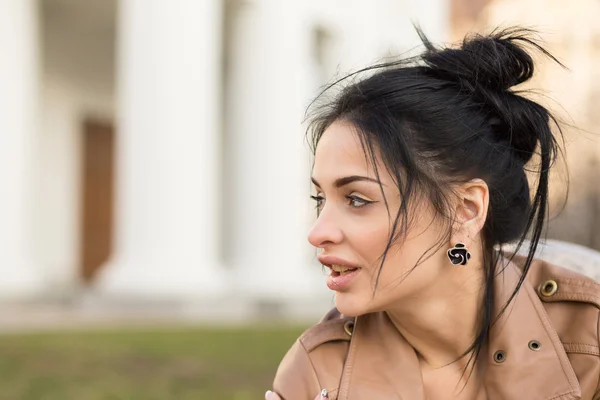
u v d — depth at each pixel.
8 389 6.42
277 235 16.41
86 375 7.21
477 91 1.54
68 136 22.22
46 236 21.64
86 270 22.78
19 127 15.05
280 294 15.87
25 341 9.56
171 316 13.87
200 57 14.73
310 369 1.65
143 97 14.31
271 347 9.35
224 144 20.41
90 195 23.02
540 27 1.76
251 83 16.75
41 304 14.91
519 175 1.60
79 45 21.48
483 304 1.63
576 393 1.58
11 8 15.10
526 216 1.64
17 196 14.88
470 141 1.51
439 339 1.62
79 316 13.71
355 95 1.48
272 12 16.89
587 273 1.88
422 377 1.66
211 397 6.20
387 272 1.50
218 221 20.31
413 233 1.49
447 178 1.49
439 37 20.20
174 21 14.44
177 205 14.12
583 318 1.66
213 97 15.24
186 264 14.17
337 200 1.51
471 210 1.54
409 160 1.45
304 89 17.72
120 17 15.16
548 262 1.79
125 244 14.37
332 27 18.88
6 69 14.95
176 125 14.24
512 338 1.62
